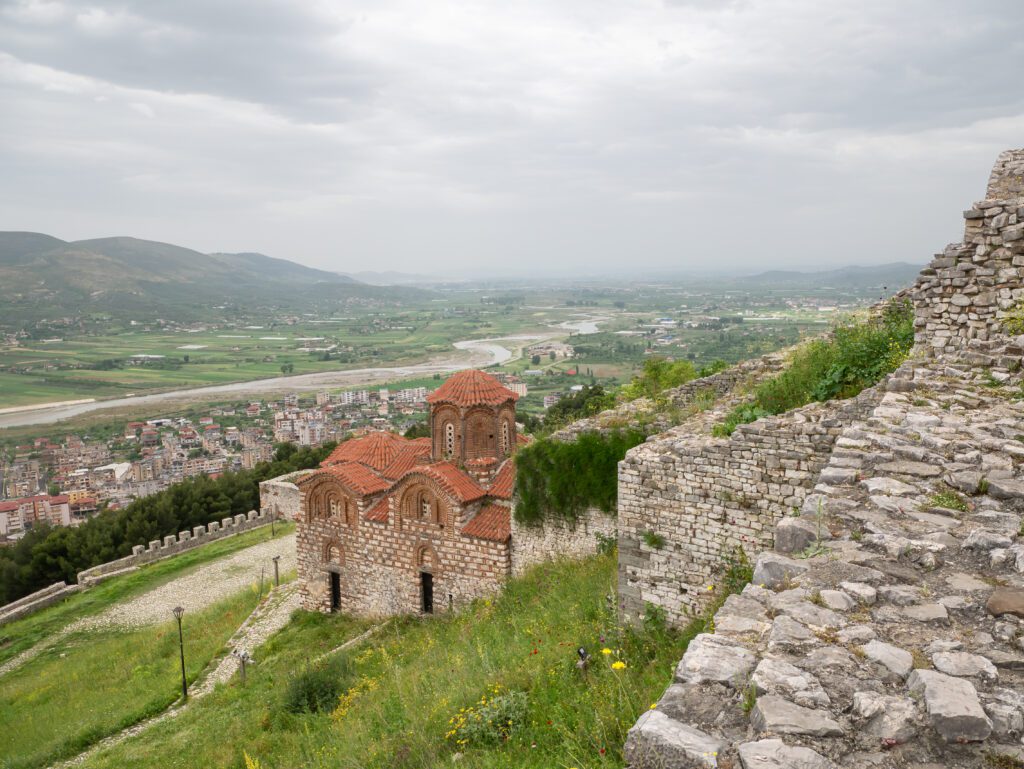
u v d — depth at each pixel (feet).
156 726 83.15
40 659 126.82
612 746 28.22
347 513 107.96
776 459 44.34
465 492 95.61
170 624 128.77
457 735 39.60
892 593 20.76
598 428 78.07
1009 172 67.41
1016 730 15.16
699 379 79.66
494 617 75.25
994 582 21.06
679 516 48.67
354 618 108.68
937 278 51.80
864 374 54.34
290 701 71.82
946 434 33.40
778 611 20.35
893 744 15.07
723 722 16.37
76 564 179.42
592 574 68.18
